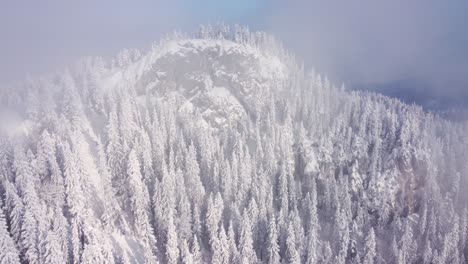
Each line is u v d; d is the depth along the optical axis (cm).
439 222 9362
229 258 7650
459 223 9038
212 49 14650
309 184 10850
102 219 7794
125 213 8525
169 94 13638
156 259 7462
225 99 13650
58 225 6481
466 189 10525
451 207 9650
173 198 8281
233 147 11006
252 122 13050
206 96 13538
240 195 9150
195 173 9231
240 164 10081
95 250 6116
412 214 10819
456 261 8306
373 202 10544
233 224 8369
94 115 11806
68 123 10581
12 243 6206
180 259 7469
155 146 9875
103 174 8356
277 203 9962
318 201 10625
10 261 6031
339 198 10200
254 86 14138
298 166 11700
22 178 7694
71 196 7581
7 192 7050
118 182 8881
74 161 8250
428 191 10538
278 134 11781
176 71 14025
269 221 8500
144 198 8125
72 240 6347
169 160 9706
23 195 7250
